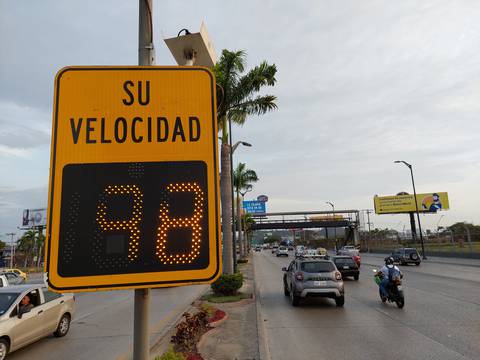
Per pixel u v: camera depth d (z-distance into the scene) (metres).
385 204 75.44
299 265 13.31
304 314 11.38
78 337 9.38
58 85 2.66
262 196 76.81
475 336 8.21
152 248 2.47
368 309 11.92
